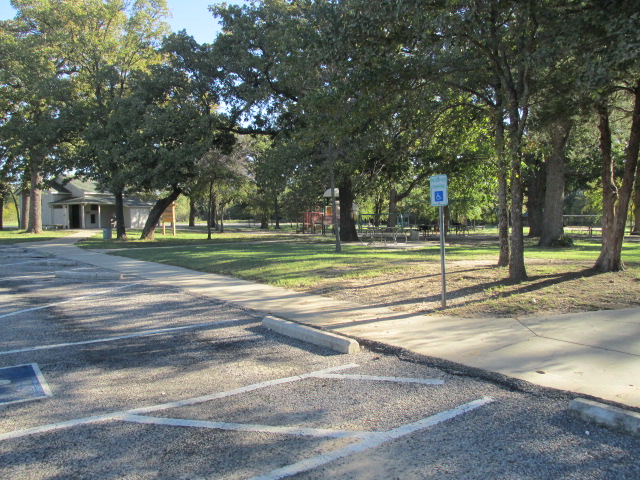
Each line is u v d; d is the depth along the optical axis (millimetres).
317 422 4316
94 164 29438
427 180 26625
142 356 6406
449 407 4582
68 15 31344
